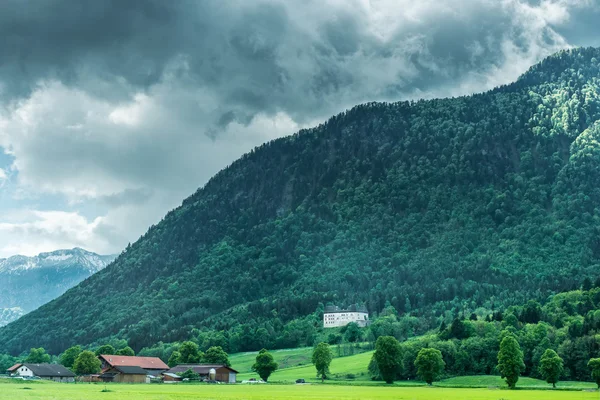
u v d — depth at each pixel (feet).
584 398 573.74
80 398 538.06
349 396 603.26
